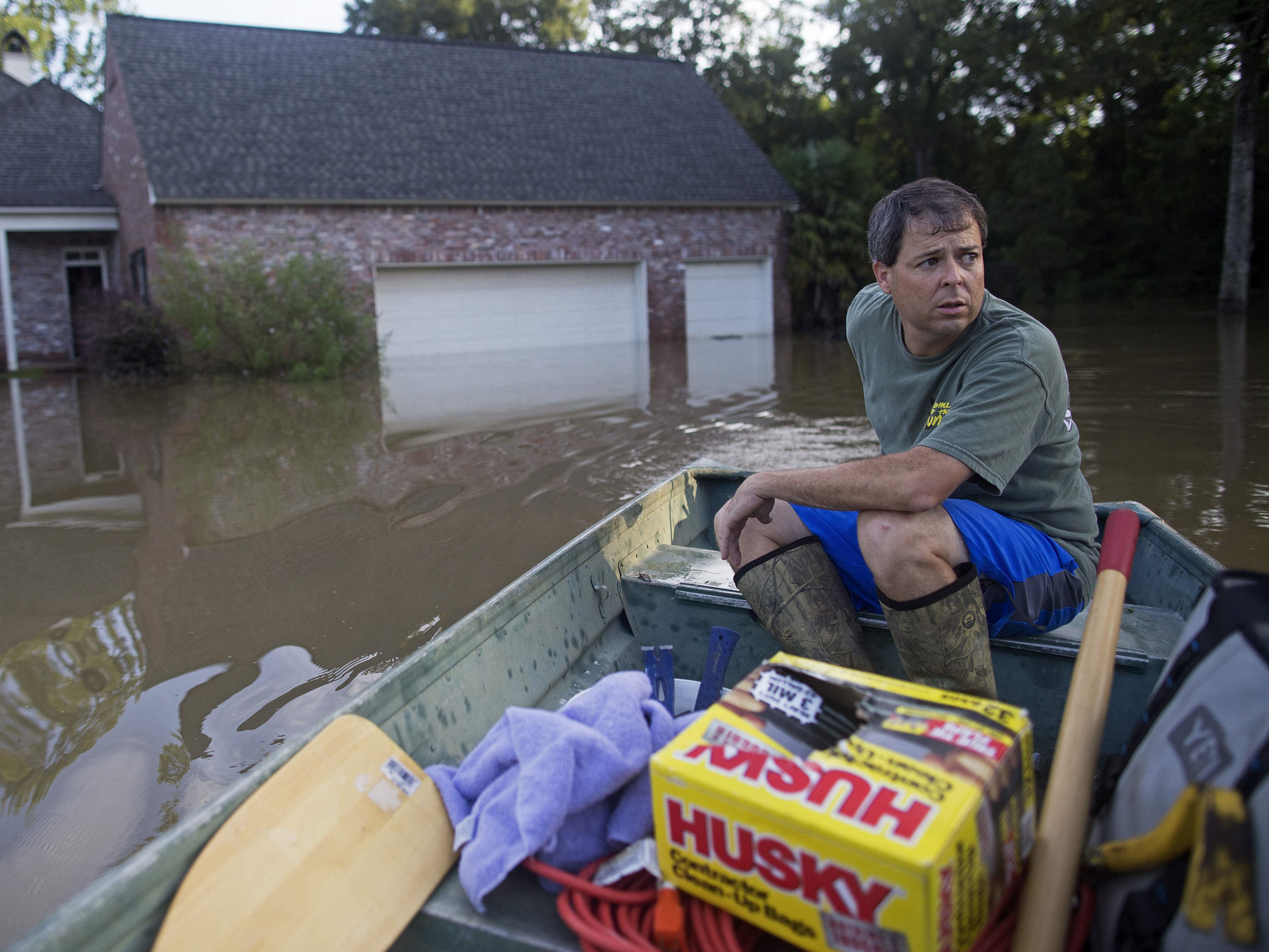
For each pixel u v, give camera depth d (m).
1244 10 16.47
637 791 1.48
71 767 2.62
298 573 4.25
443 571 4.20
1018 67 25.92
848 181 20.34
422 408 9.52
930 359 2.07
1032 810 1.33
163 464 7.15
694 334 18.55
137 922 1.15
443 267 16.08
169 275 13.26
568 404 9.41
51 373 15.92
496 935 1.35
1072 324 16.91
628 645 2.50
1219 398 7.77
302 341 13.00
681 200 17.66
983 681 1.86
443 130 16.69
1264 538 4.10
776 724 1.31
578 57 19.38
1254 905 0.94
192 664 3.29
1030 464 2.02
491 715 1.91
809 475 1.89
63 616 3.83
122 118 15.27
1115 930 1.16
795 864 1.16
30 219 16.28
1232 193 17.72
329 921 1.31
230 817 1.31
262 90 15.63
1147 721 1.34
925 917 1.07
